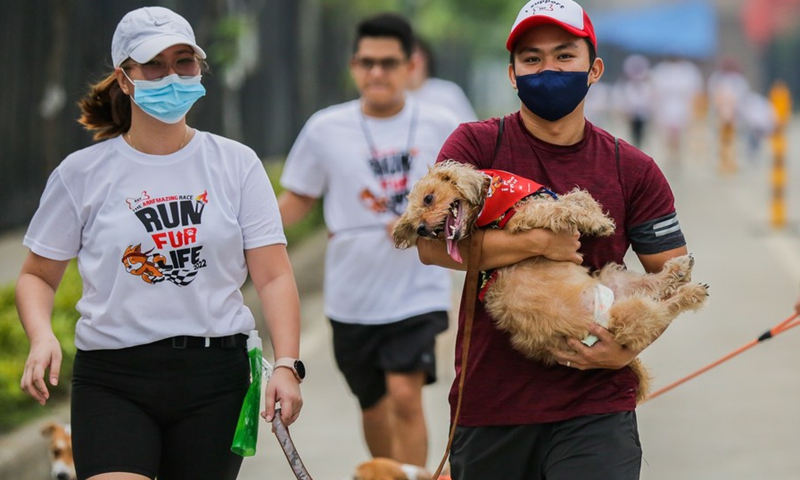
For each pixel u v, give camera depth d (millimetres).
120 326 6922
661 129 49406
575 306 6609
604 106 73562
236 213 7141
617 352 6652
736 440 12734
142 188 6988
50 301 7199
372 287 10680
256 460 12414
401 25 10773
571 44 6836
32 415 12359
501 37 61781
